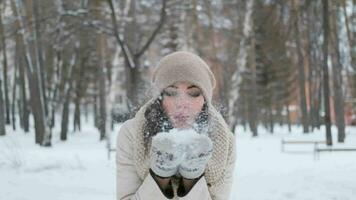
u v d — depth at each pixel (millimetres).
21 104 43594
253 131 33844
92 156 16875
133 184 1990
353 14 36875
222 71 39000
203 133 1926
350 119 53656
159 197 1820
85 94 43719
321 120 45000
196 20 34781
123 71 41125
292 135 32688
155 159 1751
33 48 25906
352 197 9312
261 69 43531
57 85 30312
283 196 9453
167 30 34094
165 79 1881
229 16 34344
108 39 31656
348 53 38281
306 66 47312
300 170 13195
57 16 24844
